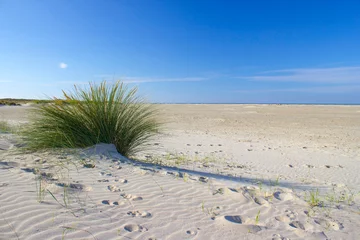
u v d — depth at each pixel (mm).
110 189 3664
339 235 2770
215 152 8531
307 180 5324
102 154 5508
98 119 5957
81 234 2398
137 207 3133
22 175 3924
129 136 6238
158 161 6430
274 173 5926
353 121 20250
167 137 11594
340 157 8062
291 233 2752
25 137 6055
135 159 6133
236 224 2855
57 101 5945
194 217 2992
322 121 20391
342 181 5352
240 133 13961
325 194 4258
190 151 8586
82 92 6098
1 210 2689
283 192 4117
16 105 40688
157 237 2496
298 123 19125
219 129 15609
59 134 5613
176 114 26703
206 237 2566
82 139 5777
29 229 2389
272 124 18484
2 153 5367
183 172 5016
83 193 3396
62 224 2535
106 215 2830
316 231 2824
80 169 4504
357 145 10469
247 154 8352
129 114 6312
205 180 4488
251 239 2584
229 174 5473
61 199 3115
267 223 2961
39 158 5062
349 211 3502
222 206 3377
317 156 8180
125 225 2662
